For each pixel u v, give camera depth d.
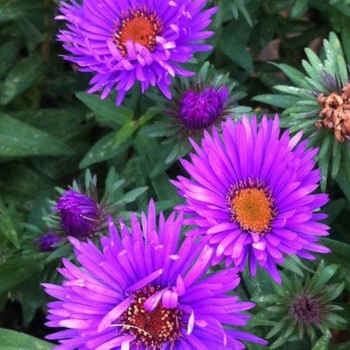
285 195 0.17
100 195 0.27
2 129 0.26
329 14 0.26
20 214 0.27
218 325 0.15
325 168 0.19
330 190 0.25
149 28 0.21
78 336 0.16
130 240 0.16
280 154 0.17
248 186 0.18
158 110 0.21
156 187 0.23
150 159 0.24
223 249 0.16
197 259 0.16
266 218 0.17
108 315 0.16
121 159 0.26
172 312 0.17
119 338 0.16
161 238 0.16
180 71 0.20
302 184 0.17
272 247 0.17
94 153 0.24
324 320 0.19
